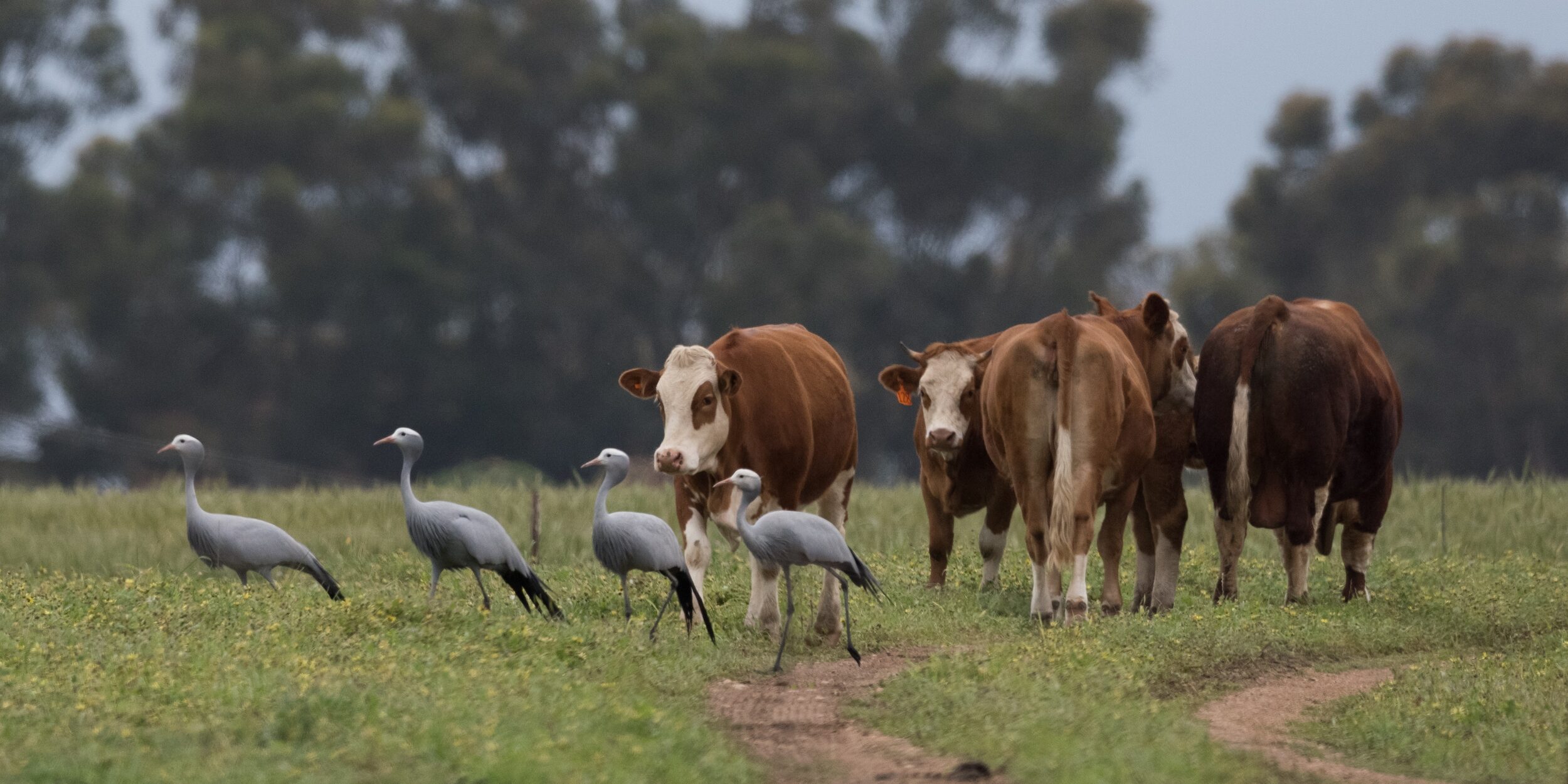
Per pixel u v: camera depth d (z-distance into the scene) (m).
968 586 26.95
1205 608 23.36
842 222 90.62
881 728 15.95
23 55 96.56
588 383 93.19
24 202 92.81
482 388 89.69
